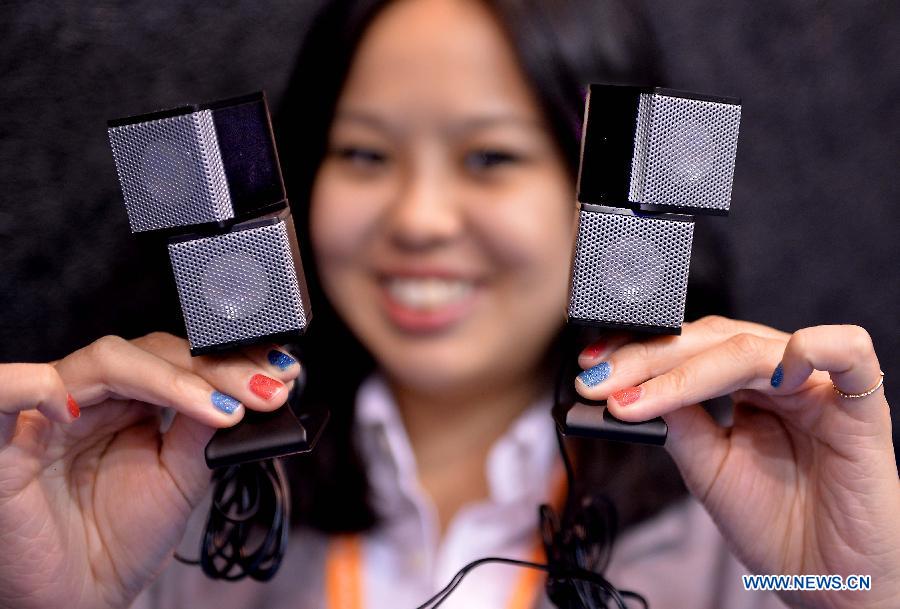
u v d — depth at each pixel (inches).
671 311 31.5
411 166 38.4
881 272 61.5
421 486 51.8
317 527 52.7
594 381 33.0
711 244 51.8
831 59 58.7
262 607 51.4
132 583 38.7
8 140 56.3
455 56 36.9
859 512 34.4
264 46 57.8
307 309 32.9
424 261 39.0
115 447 38.0
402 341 41.8
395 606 50.6
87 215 57.7
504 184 38.1
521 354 43.1
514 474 49.0
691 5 57.6
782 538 37.2
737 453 37.5
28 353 58.3
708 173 30.2
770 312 62.2
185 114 28.8
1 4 54.9
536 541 50.1
